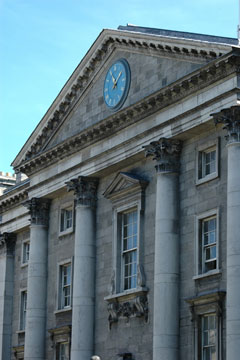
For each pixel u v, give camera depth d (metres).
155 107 46.75
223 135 43.16
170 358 43.69
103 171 51.56
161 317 44.25
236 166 40.78
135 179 48.19
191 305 43.25
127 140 48.84
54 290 56.19
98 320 50.78
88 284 51.47
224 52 41.97
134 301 47.19
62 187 55.09
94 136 51.78
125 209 49.50
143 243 47.56
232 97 41.56
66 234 55.66
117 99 50.69
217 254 42.25
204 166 44.62
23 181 63.75
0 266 65.12
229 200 40.72
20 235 64.44
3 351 62.78
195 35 46.03
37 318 56.50
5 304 63.75
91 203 52.59
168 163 45.72
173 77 46.34
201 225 44.12
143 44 48.47
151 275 46.59
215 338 41.72
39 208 57.81
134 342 47.12
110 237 50.84
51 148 55.44
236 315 39.22
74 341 50.97
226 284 41.09
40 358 56.03
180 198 45.56
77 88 54.59
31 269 57.34
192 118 44.16
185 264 44.50
